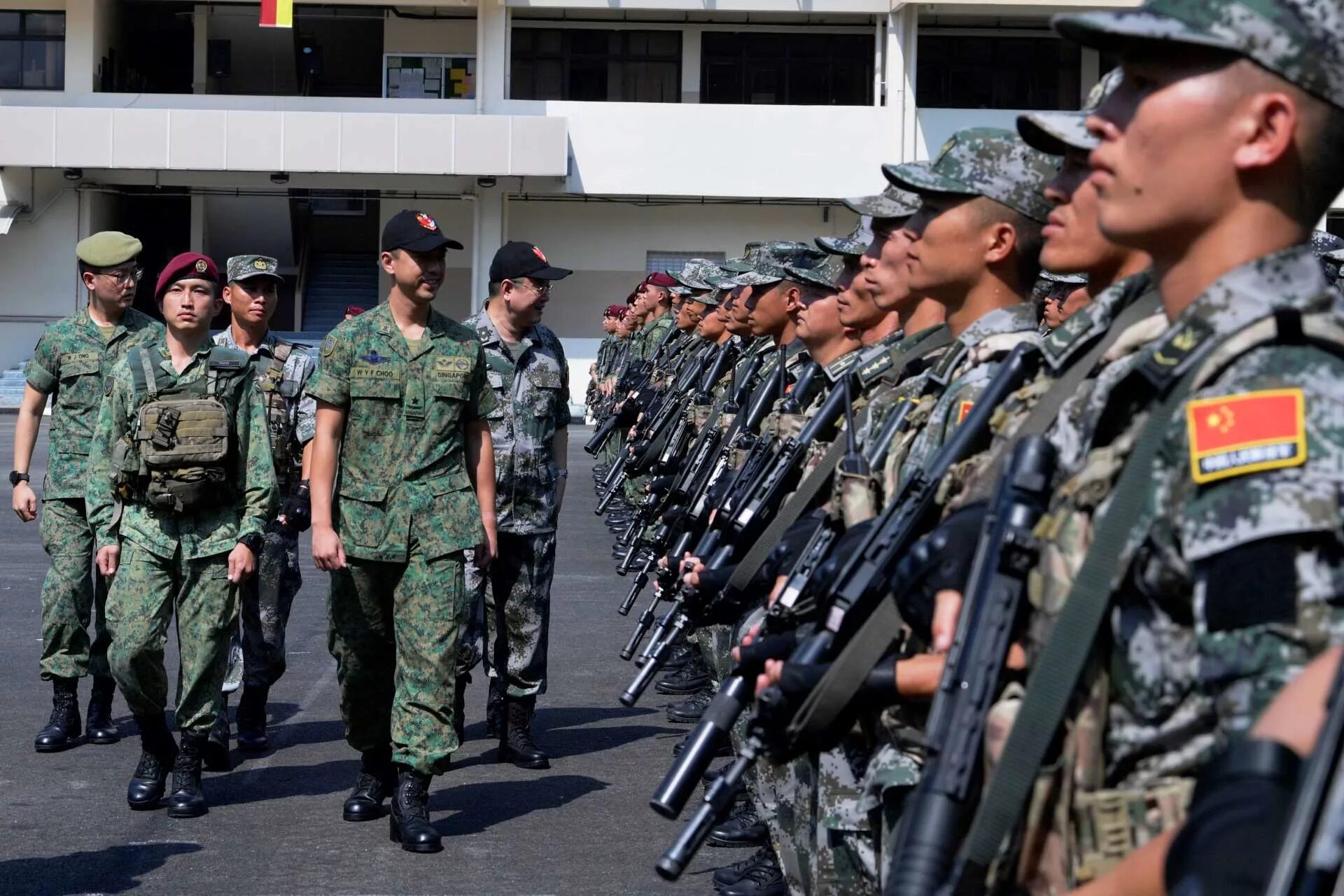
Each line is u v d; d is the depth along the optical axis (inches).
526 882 208.2
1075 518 80.0
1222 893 51.3
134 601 234.5
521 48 1387.8
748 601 170.6
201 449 233.6
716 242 1398.9
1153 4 74.9
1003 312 135.4
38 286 1376.7
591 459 914.7
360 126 1295.5
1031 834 78.3
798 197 1357.0
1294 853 50.0
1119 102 78.0
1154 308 98.3
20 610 406.0
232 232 1440.7
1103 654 76.5
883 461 138.8
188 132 1290.6
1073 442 84.0
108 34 1397.6
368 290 1504.7
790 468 174.6
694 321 478.0
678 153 1352.1
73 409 286.2
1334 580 63.9
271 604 282.4
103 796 249.9
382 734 238.1
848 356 197.6
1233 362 70.5
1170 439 71.6
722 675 242.1
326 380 226.1
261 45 1471.5
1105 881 59.9
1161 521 71.6
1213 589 66.1
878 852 137.0
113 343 288.8
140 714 241.8
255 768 270.7
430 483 226.7
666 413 406.6
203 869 212.1
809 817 151.8
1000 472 97.2
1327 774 50.6
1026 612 82.8
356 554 225.1
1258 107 72.8
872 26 1375.5
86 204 1374.3
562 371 287.7
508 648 277.6
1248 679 64.7
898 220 151.9
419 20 1378.0
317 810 243.8
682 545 236.2
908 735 113.7
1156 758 74.4
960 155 136.2
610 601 444.8
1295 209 74.2
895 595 100.3
